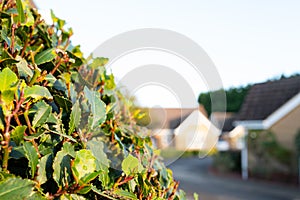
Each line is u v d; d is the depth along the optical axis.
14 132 0.76
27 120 0.81
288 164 16.53
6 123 0.76
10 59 0.87
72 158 0.82
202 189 14.34
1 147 0.75
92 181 0.91
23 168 0.80
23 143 0.76
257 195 13.14
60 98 0.92
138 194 0.97
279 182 15.72
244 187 14.91
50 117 0.86
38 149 0.82
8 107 0.77
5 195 0.68
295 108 17.41
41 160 0.78
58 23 1.30
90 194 0.87
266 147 17.12
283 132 17.70
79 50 1.30
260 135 17.59
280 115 17.58
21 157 0.79
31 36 1.08
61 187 0.78
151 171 1.07
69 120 0.92
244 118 18.86
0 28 1.04
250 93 20.94
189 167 22.09
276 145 16.92
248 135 18.06
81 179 0.79
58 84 0.98
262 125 17.83
